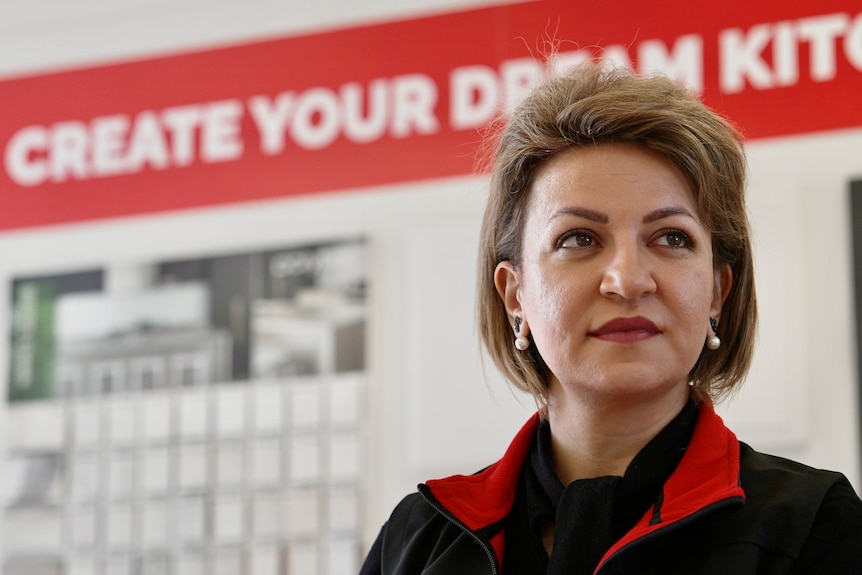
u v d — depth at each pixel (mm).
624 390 1433
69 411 5203
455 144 4945
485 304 1688
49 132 5496
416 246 4859
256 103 5254
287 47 5273
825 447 4195
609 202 1458
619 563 1409
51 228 5391
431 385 4711
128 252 5273
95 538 5059
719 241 1562
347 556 4719
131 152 5379
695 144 1481
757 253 4391
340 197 5051
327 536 4762
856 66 4500
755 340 1634
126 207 5324
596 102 1496
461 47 5020
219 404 5012
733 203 1553
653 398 1481
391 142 5035
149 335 5168
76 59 5539
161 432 5074
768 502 1429
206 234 5191
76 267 5320
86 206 5375
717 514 1420
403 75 5082
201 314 5117
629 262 1428
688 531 1414
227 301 5098
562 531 1452
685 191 1485
